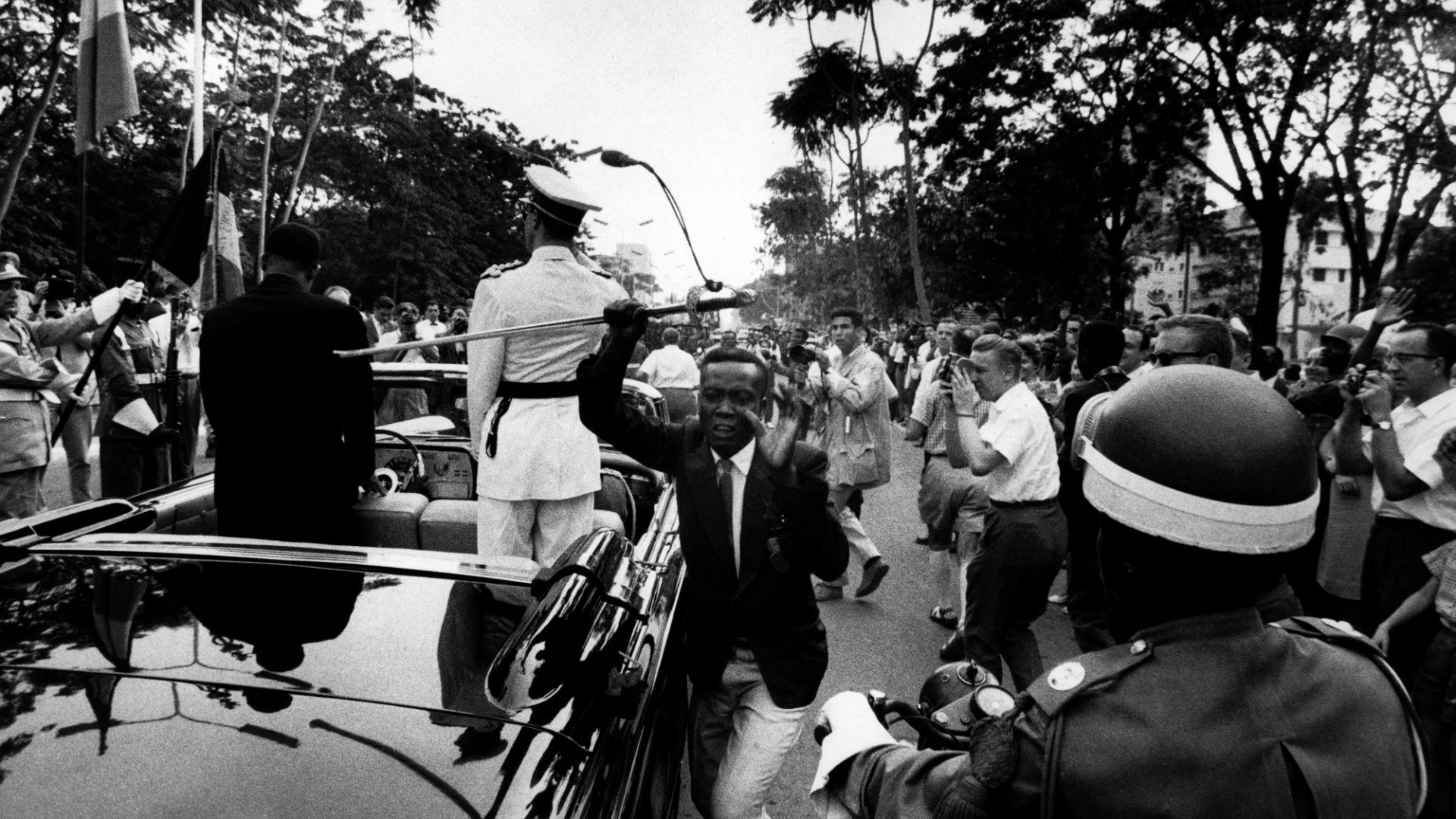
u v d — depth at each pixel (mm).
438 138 42406
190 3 19516
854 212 31203
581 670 1665
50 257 23875
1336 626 1134
